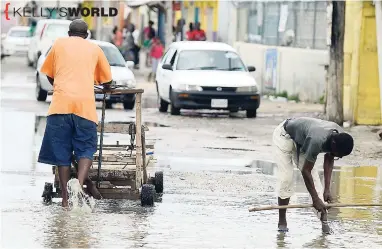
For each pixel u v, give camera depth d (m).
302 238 21.66
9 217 22.80
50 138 23.70
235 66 53.25
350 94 49.34
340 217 24.39
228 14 82.50
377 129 47.41
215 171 31.45
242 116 52.97
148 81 84.25
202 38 82.50
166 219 23.23
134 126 25.34
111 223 22.47
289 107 59.06
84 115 23.52
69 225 22.06
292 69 64.50
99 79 24.47
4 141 37.28
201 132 43.53
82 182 23.33
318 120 21.23
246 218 23.78
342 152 20.45
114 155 25.55
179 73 51.91
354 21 49.06
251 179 29.94
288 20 66.75
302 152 21.55
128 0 93.56
